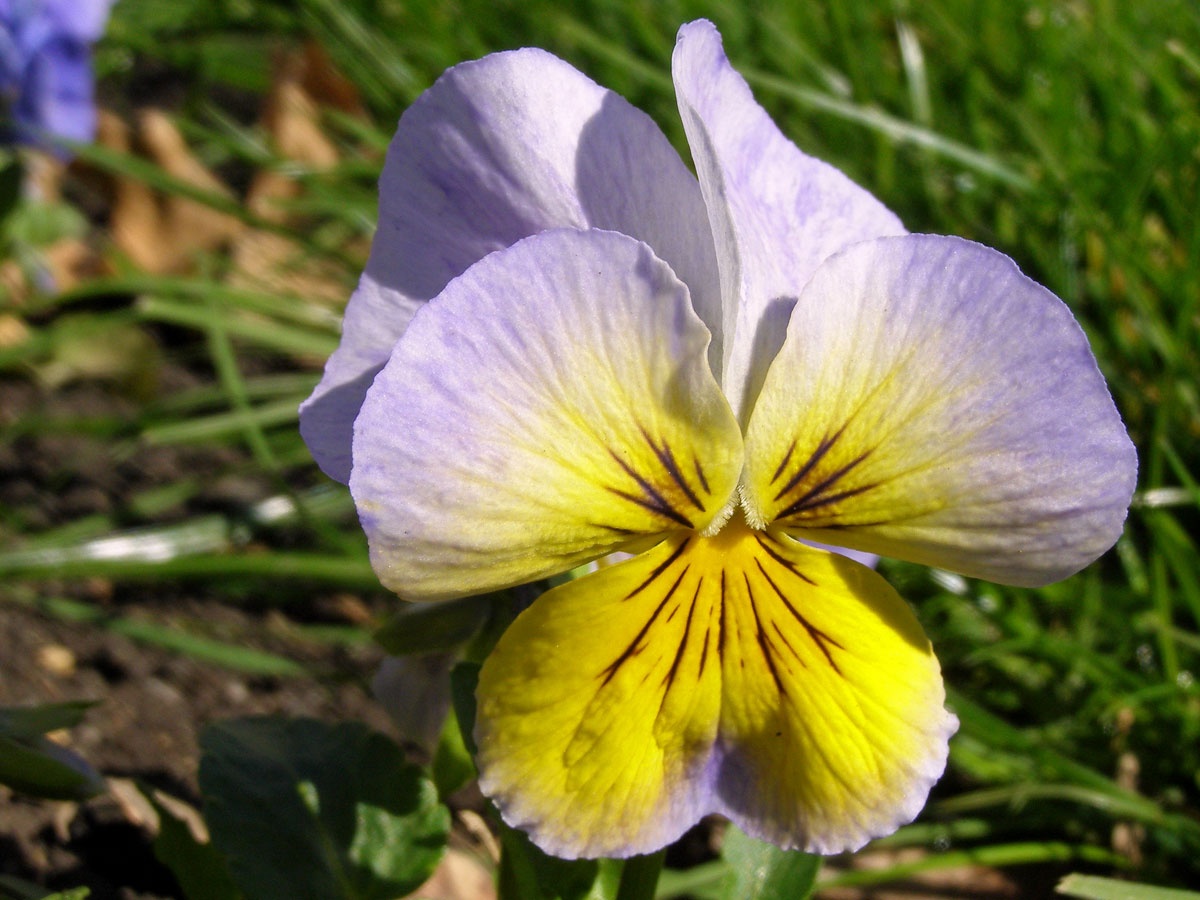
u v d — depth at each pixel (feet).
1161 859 0.42
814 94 0.61
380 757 0.30
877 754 0.22
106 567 0.53
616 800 0.22
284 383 0.65
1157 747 0.45
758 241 0.25
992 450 0.22
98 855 0.38
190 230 0.76
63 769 0.27
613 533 0.22
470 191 0.26
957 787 0.46
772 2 0.78
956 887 0.42
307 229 0.79
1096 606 0.48
